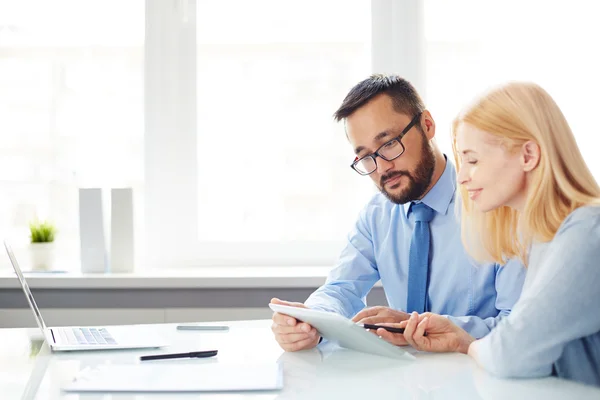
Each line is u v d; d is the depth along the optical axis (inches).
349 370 44.2
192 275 85.7
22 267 96.7
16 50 96.9
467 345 49.1
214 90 97.1
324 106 97.4
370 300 85.0
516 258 52.9
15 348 52.6
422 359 47.2
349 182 97.3
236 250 96.7
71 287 84.4
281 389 39.5
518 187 46.2
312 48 97.1
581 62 91.0
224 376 42.1
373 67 95.1
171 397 38.0
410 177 63.2
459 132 48.2
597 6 90.4
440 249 64.9
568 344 43.5
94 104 97.0
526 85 46.4
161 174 96.2
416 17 94.4
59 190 97.0
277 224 97.7
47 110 97.0
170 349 51.4
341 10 96.7
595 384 43.0
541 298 41.9
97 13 96.6
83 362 47.2
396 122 62.5
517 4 93.2
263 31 97.1
